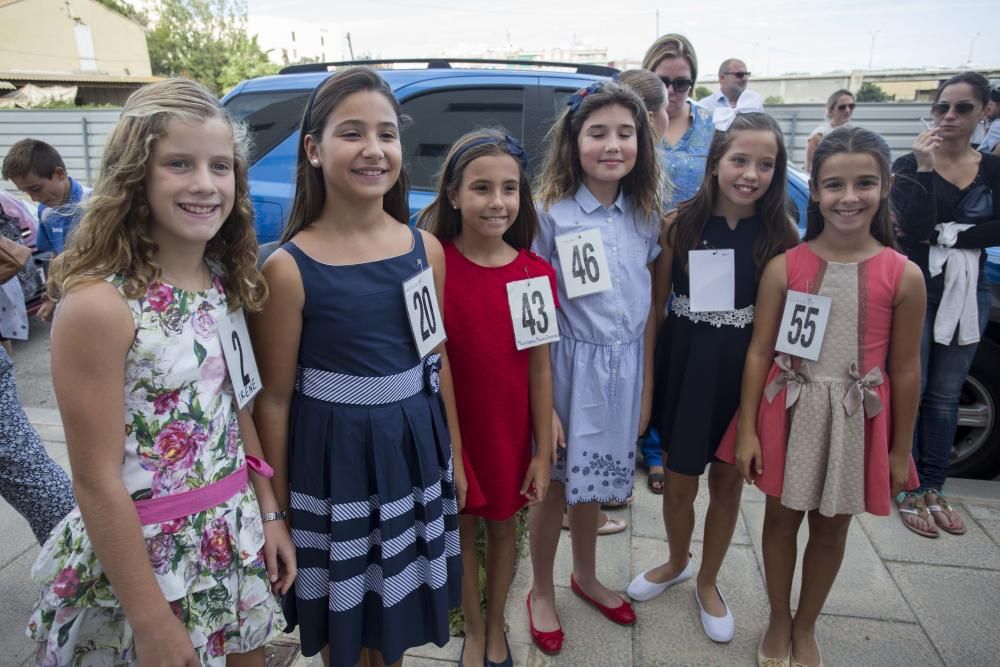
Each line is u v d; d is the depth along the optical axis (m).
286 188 3.34
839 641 2.18
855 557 2.59
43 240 3.84
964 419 3.17
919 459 2.99
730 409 2.07
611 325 1.99
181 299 1.24
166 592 1.25
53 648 1.25
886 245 1.89
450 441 1.70
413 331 1.51
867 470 1.86
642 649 2.15
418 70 3.48
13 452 2.04
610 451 2.07
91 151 13.84
